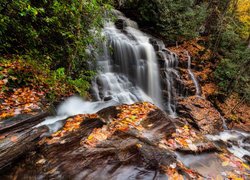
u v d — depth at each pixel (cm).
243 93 1291
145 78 1002
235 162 396
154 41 1096
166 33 1223
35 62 509
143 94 949
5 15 432
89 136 351
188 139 419
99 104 597
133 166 293
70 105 530
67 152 307
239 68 1206
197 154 390
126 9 1265
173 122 481
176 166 313
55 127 386
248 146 749
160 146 364
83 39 585
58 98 518
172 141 395
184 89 1051
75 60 622
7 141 295
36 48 560
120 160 299
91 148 320
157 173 287
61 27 541
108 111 464
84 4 528
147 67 1012
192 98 1029
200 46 1388
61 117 463
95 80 765
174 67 1130
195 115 889
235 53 1323
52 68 577
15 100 404
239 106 1228
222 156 407
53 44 589
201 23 1467
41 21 520
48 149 310
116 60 900
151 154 321
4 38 488
